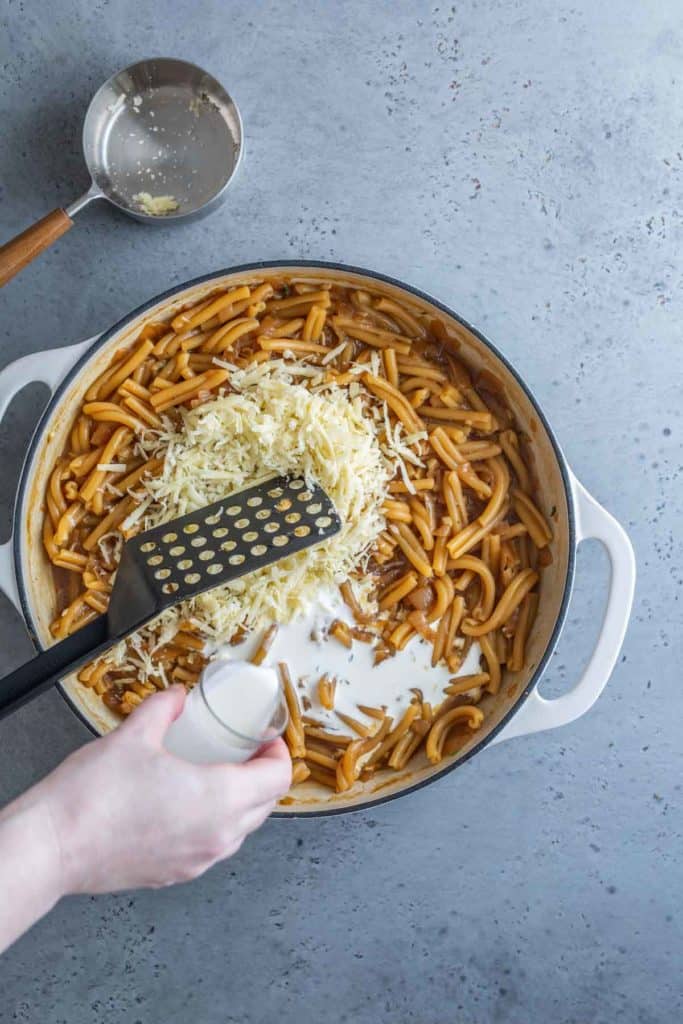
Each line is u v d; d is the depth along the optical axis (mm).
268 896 895
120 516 833
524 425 846
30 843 633
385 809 896
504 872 899
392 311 850
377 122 897
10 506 882
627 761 903
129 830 653
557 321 901
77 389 825
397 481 840
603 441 900
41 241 833
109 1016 888
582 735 901
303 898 895
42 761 879
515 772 900
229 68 894
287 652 829
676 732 903
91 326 887
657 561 901
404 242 897
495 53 900
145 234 887
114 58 890
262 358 838
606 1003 902
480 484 842
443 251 899
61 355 801
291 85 895
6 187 888
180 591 744
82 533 842
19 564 792
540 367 901
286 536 775
